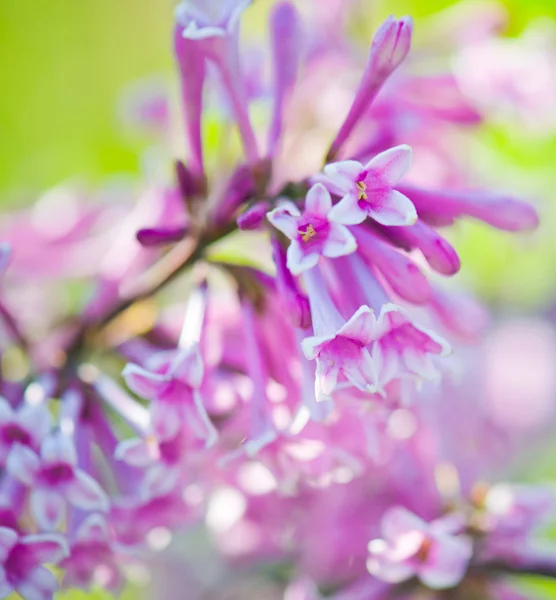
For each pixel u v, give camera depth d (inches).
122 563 7.6
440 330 8.0
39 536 7.1
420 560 7.6
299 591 8.3
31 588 7.2
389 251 7.0
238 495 8.0
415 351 6.9
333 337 6.7
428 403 8.1
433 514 8.2
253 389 7.3
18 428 7.3
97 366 8.1
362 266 7.1
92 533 7.3
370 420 7.3
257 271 7.4
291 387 7.4
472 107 8.6
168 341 8.0
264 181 7.3
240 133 7.4
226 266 7.5
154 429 7.1
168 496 7.5
